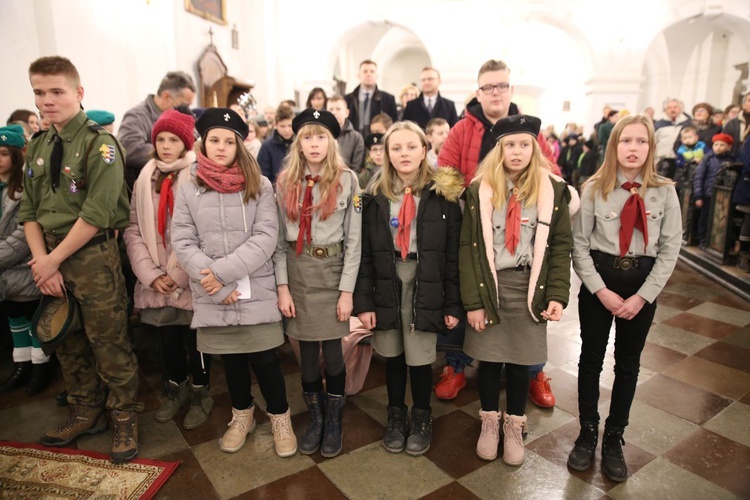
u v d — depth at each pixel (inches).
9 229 92.5
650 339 125.6
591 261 72.9
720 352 118.0
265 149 143.6
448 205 75.2
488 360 74.3
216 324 72.4
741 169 180.1
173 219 73.6
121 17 200.4
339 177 75.4
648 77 541.0
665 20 386.3
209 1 296.7
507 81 87.3
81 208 73.1
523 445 81.3
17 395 97.0
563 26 398.0
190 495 69.3
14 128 92.7
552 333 131.5
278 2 376.5
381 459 77.6
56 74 69.2
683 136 218.8
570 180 401.7
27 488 69.6
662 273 68.9
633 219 69.7
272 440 82.4
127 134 103.6
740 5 377.4
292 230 76.4
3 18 147.9
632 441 82.6
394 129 74.0
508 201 74.0
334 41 416.2
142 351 118.3
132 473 72.9
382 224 75.6
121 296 78.5
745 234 169.6
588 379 75.9
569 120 586.2
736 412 91.7
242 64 349.4
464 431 85.6
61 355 80.6
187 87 109.8
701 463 77.0
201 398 89.0
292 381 104.6
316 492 70.0
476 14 394.0
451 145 95.3
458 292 75.0
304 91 425.4
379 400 96.3
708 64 497.0
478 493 69.9
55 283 72.7
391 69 700.7
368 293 76.8
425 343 76.2
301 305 76.5
